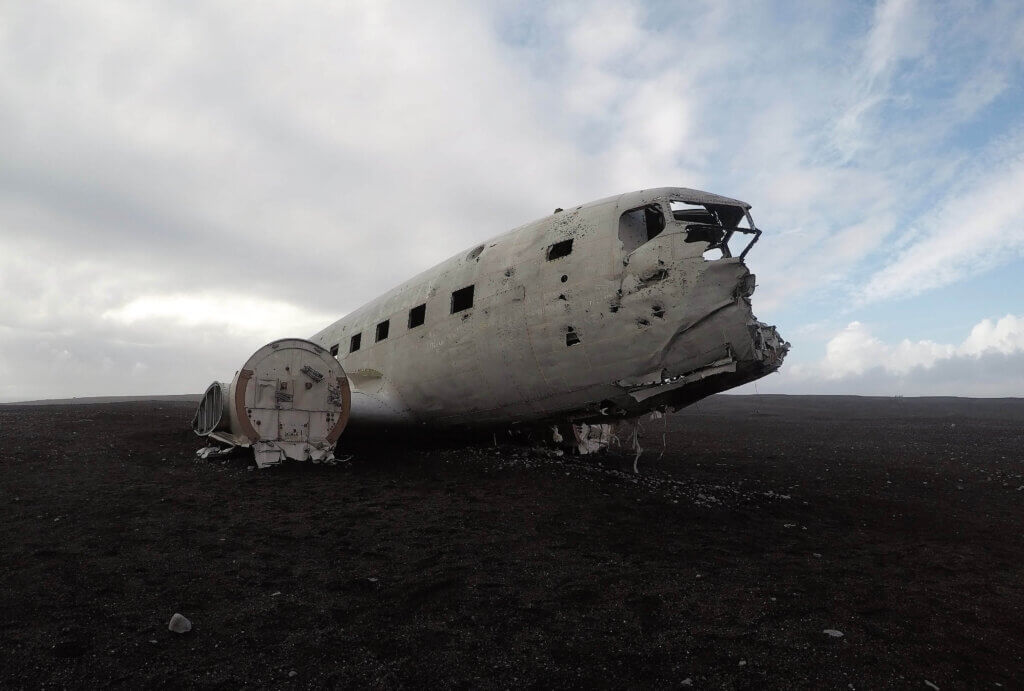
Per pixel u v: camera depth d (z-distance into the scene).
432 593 5.02
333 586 5.11
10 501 7.76
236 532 6.75
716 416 38.69
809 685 3.60
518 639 4.17
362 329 14.52
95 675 3.46
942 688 3.61
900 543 7.45
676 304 8.65
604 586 5.30
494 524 7.42
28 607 4.39
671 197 9.51
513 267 10.74
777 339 9.02
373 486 9.49
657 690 3.51
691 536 7.25
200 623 4.27
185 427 18.41
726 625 4.50
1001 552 7.09
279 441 10.69
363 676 3.60
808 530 7.96
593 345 9.38
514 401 10.70
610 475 10.91
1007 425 30.78
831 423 32.25
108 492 8.51
